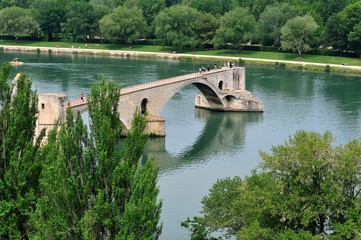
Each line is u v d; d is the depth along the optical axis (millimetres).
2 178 43438
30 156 43344
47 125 83438
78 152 39594
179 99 151375
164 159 94875
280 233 42031
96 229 37969
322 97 150750
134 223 36594
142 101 110375
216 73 136125
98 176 39000
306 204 42594
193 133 113875
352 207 42781
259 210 43688
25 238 43250
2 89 44094
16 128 43688
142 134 41031
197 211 70562
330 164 43406
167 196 75875
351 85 170375
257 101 134375
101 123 39969
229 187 54500
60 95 85000
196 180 83062
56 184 38000
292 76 187375
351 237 40156
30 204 42062
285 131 114250
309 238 39875
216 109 138250
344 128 114688
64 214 37906
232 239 59781
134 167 38938
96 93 40906
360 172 43750
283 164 44750
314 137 45375
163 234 63750
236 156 96562
